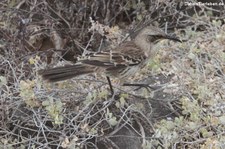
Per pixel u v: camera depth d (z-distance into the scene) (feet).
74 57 45.57
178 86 38.52
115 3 47.21
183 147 35.45
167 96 38.91
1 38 44.55
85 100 36.86
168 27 47.44
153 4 47.16
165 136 34.55
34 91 37.04
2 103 36.96
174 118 37.73
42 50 46.01
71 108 37.35
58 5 46.62
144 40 38.01
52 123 36.29
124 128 36.76
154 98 38.52
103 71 36.24
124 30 46.29
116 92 37.91
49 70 34.86
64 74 34.96
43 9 46.62
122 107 36.55
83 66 35.40
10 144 34.94
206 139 34.99
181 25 47.44
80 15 46.29
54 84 38.17
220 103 37.11
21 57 42.34
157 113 37.96
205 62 41.47
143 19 46.73
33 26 45.88
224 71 40.50
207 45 42.50
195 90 38.19
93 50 45.96
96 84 38.86
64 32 45.88
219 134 35.19
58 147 34.81
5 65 41.57
